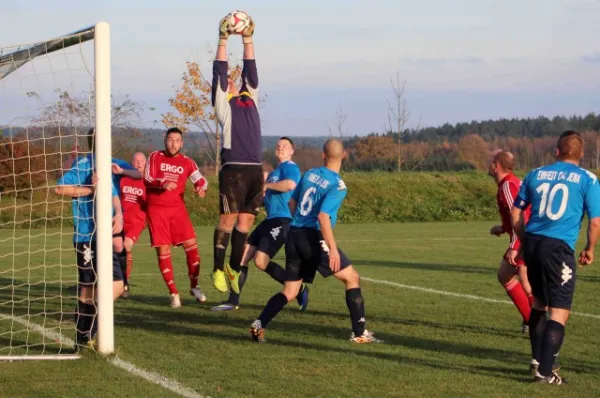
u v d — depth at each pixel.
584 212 8.22
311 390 7.69
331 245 9.65
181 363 8.82
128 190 14.44
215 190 39.59
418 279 17.06
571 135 8.41
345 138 69.50
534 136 86.00
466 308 13.09
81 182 9.30
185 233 13.62
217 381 8.01
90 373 8.31
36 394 7.47
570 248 8.12
